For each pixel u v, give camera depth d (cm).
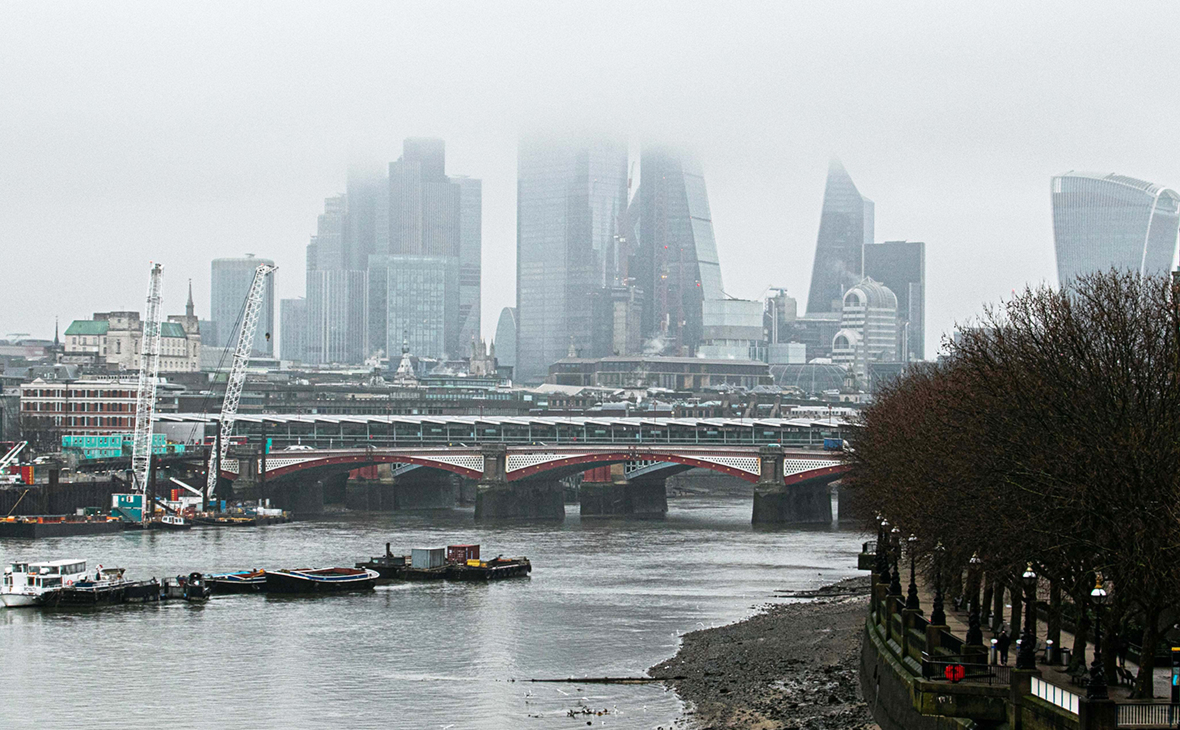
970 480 10431
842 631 16238
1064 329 10606
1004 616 13562
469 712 12838
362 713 12912
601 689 13725
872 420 19738
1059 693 8219
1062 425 9594
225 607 19850
